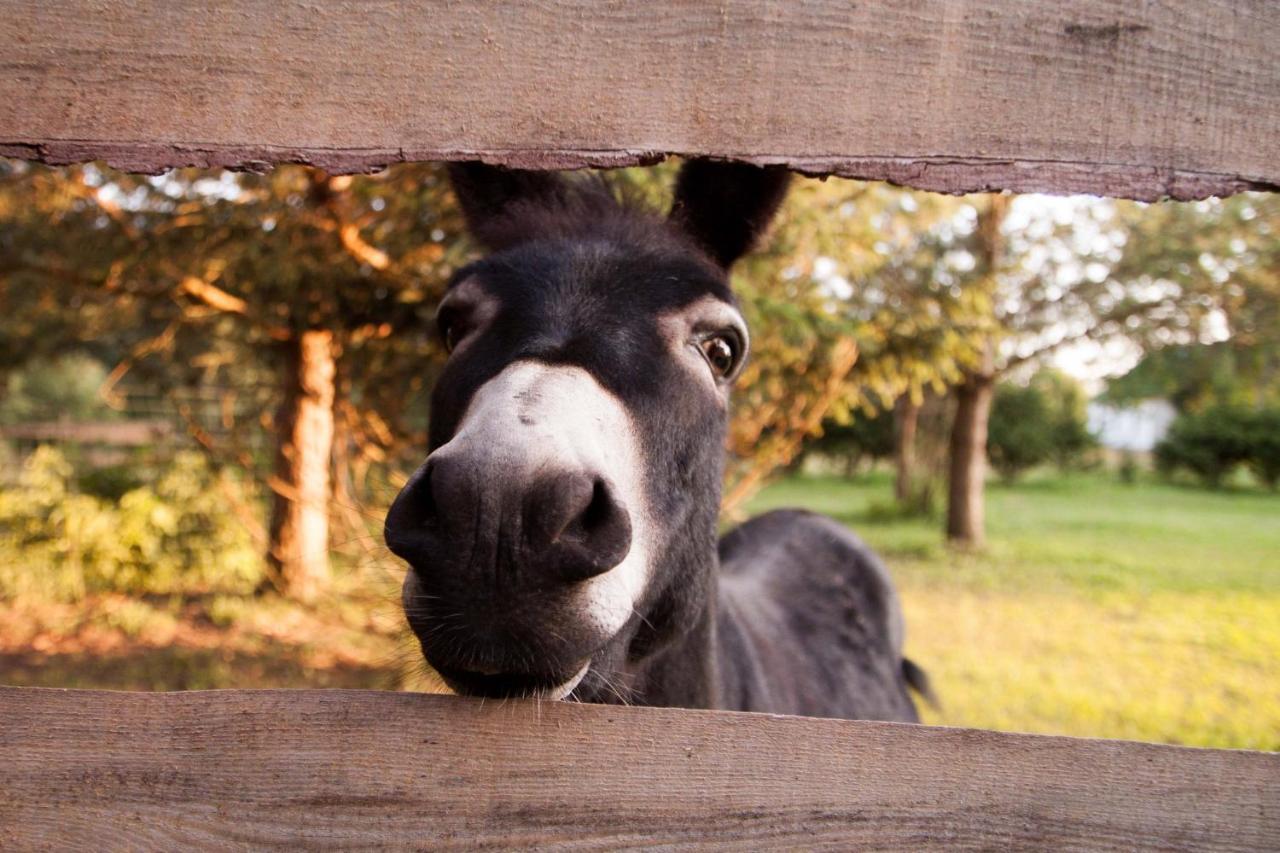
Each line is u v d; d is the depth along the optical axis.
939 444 17.81
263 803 1.10
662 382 1.45
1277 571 11.36
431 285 4.82
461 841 1.09
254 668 6.36
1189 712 5.90
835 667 3.39
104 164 1.07
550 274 1.55
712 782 1.10
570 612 1.12
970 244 10.31
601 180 2.28
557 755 1.11
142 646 6.86
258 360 8.03
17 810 1.10
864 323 5.35
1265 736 5.40
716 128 1.06
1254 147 1.04
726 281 1.91
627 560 1.31
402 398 5.90
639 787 1.10
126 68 1.06
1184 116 1.04
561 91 1.06
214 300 6.09
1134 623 8.57
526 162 1.07
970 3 1.04
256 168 1.07
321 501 7.07
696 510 1.64
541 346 1.36
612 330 1.44
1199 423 26.33
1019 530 15.55
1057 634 8.14
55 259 6.44
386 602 1.57
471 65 1.07
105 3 1.06
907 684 4.32
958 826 1.07
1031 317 11.94
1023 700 6.18
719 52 1.06
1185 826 1.06
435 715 1.12
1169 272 10.02
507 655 1.10
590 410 1.25
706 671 1.99
